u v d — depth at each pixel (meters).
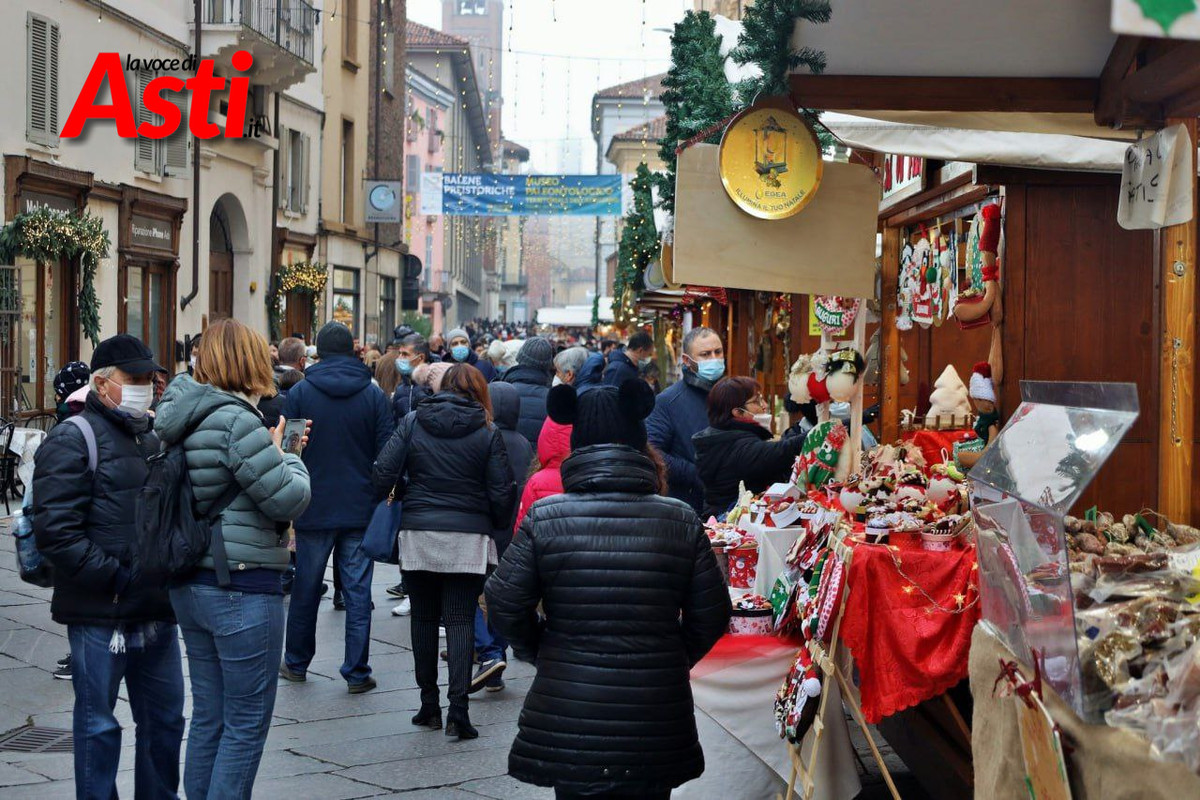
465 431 6.91
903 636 4.86
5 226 16.62
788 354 12.37
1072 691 3.10
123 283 20.27
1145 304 6.46
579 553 4.27
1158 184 4.71
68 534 4.84
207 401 4.73
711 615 4.36
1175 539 4.59
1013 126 5.69
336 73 32.75
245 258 26.30
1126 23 2.00
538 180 36.25
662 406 8.00
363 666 7.77
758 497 6.39
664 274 9.13
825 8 4.80
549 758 4.18
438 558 6.81
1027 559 3.39
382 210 34.31
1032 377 6.46
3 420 14.64
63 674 7.75
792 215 5.72
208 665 4.84
